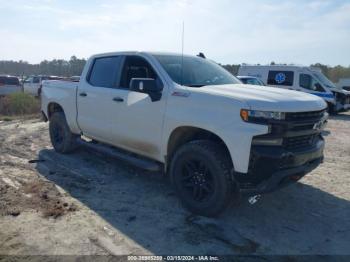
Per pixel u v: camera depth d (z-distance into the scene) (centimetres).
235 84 484
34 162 630
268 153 362
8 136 882
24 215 409
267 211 441
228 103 382
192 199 426
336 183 554
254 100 372
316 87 1644
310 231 392
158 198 474
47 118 722
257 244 360
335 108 1669
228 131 376
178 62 494
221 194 393
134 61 514
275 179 366
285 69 1677
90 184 523
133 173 576
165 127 442
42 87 726
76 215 414
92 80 586
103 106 545
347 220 422
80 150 702
